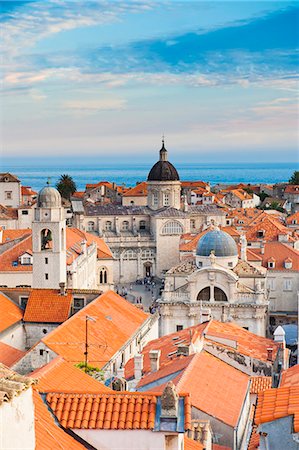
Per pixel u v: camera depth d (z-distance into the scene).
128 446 32.78
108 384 69.50
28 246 147.00
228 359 75.94
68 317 98.62
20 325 98.00
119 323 94.00
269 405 34.53
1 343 90.00
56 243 125.50
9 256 145.75
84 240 172.88
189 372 62.62
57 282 126.00
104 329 88.56
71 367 44.94
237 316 134.88
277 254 169.00
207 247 139.62
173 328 136.62
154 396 34.31
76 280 143.50
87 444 32.94
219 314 135.12
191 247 185.25
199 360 67.81
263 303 134.62
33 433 27.92
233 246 140.38
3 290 101.88
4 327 93.25
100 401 34.44
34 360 78.31
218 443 55.03
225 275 135.38
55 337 79.75
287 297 166.00
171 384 33.03
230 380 66.00
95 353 80.62
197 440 47.50
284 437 31.98
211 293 136.25
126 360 88.00
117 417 33.31
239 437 57.22
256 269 139.75
